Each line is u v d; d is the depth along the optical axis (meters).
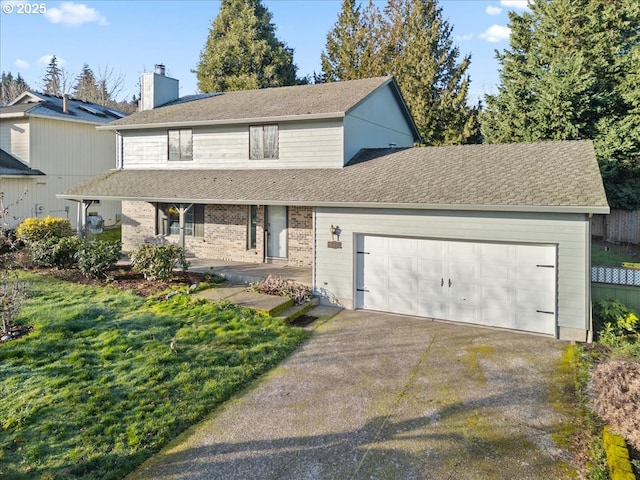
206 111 17.12
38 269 13.95
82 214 16.19
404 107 19.33
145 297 11.20
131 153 18.00
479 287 9.98
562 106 19.22
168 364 7.33
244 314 10.00
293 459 5.09
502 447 5.32
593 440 5.32
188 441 5.42
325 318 10.47
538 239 9.17
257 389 6.82
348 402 6.43
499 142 21.91
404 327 9.85
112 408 5.96
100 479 4.64
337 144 14.19
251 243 15.76
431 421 5.91
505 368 7.61
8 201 19.14
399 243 10.78
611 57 20.55
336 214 11.36
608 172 19.00
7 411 5.77
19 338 8.19
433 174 11.77
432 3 29.89
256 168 15.58
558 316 9.10
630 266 10.01
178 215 16.98
